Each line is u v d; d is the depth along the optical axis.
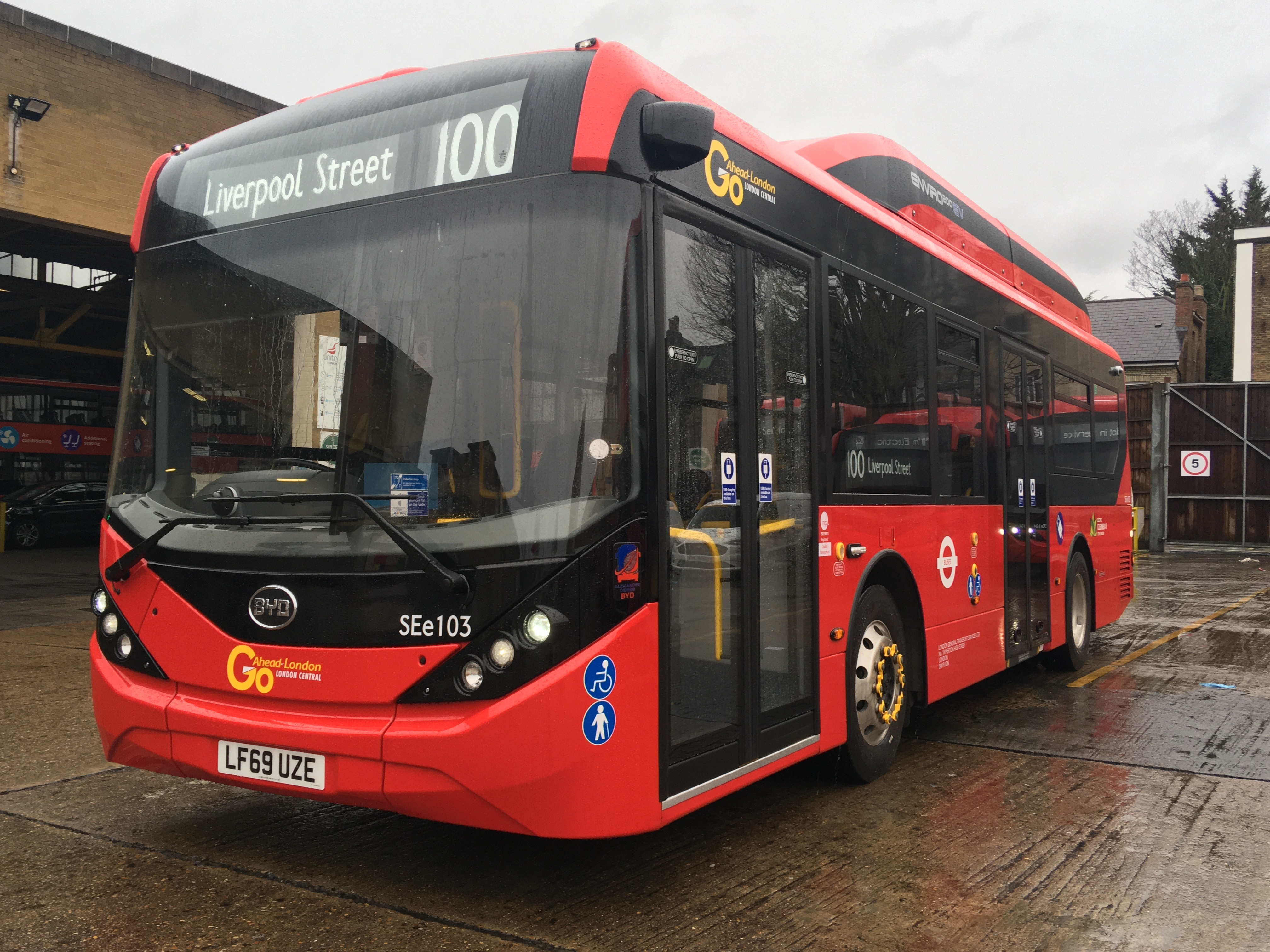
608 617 3.37
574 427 3.40
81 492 24.91
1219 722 6.84
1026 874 4.06
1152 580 17.62
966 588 6.42
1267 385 23.73
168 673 3.87
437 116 3.82
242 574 3.69
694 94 4.11
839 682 4.88
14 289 23.69
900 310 5.72
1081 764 5.75
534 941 3.41
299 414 3.80
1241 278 31.89
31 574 17.06
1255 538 24.00
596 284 3.47
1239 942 3.46
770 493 4.34
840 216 5.12
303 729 3.50
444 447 3.50
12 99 13.96
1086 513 9.12
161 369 4.20
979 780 5.43
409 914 3.62
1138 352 40.47
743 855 4.27
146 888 3.85
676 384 3.73
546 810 3.29
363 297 3.78
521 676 3.27
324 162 4.02
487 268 3.58
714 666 3.90
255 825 4.61
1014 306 7.56
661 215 3.71
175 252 4.32
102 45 14.90
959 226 7.06
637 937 3.45
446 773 3.29
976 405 6.76
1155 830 4.61
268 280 4.01
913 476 5.75
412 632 3.38
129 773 5.42
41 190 14.34
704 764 3.80
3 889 3.84
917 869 4.11
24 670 8.16
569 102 3.59
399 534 3.36
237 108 16.66
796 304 4.65
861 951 3.36
